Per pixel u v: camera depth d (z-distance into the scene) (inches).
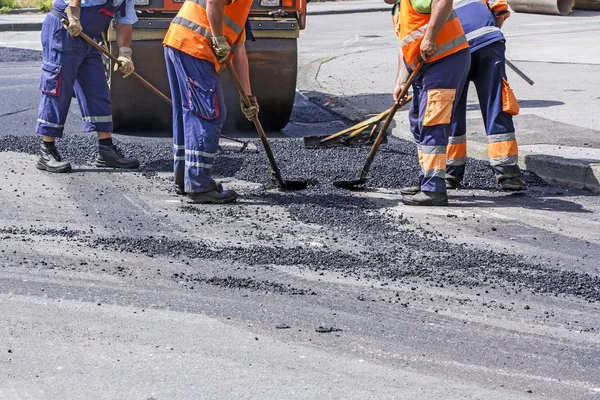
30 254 446.0
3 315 369.1
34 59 1256.2
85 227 495.8
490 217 539.5
